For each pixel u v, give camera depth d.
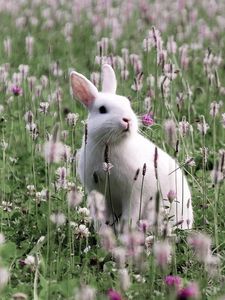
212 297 8.02
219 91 14.76
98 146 9.75
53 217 8.58
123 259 8.06
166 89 13.01
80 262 9.20
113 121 9.57
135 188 9.79
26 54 18.66
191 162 10.56
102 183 9.92
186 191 10.31
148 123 10.99
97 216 8.57
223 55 18.98
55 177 11.08
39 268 8.74
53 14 24.48
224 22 22.27
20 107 14.42
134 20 23.66
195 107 15.02
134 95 15.02
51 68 16.47
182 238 9.52
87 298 6.93
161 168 9.95
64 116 14.59
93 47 20.62
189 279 8.70
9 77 16.70
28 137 12.95
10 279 8.45
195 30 22.28
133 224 9.73
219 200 10.73
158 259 7.25
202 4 26.25
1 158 12.53
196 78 17.22
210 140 13.53
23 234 10.00
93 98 10.01
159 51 12.94
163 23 20.84
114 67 13.95
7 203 10.63
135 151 9.80
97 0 26.44
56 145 7.99
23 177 12.15
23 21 21.91
